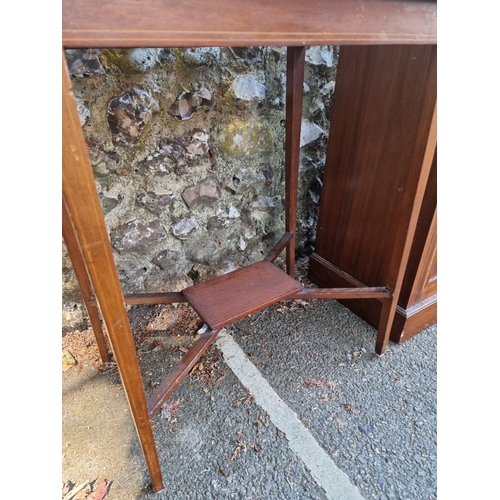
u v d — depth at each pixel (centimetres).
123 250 114
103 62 89
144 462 85
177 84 100
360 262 123
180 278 130
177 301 97
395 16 61
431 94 77
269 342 120
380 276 116
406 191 88
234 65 107
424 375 108
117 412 96
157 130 103
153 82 97
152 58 94
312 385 104
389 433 92
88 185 45
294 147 110
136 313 128
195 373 108
